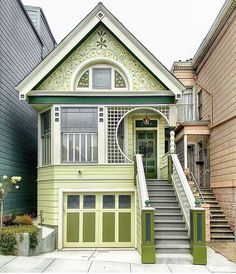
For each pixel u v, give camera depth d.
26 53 18.64
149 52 15.04
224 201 17.06
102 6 15.02
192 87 22.78
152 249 11.52
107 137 15.18
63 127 15.21
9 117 15.84
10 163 15.84
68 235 14.90
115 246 14.85
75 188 14.96
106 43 15.61
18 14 17.03
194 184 18.62
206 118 20.52
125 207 15.07
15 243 11.82
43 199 15.55
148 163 17.69
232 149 16.06
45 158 15.88
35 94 15.09
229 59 16.48
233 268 10.93
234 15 15.72
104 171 15.05
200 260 11.41
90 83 15.54
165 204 14.25
